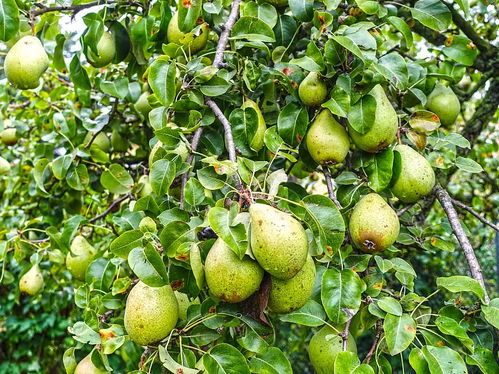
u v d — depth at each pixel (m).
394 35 2.59
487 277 5.61
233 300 1.31
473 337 1.55
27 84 1.99
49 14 2.33
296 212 1.42
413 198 1.71
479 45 2.75
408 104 2.05
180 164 1.65
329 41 1.65
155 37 2.10
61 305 3.89
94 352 1.57
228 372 1.31
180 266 1.50
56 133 2.74
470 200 3.87
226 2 2.03
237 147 1.71
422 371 1.33
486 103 2.92
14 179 3.43
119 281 1.58
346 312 1.44
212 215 1.26
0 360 5.20
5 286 4.90
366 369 1.25
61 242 2.22
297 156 2.25
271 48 2.10
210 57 2.06
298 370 4.97
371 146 1.67
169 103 1.65
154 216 1.84
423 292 2.20
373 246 1.60
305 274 1.37
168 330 1.39
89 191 3.22
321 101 1.74
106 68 2.85
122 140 2.93
